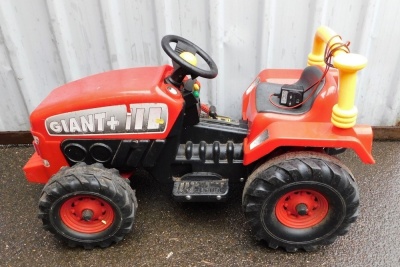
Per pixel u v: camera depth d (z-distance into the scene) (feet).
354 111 4.77
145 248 5.64
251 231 5.71
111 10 7.11
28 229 6.04
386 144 8.14
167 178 5.88
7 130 8.56
